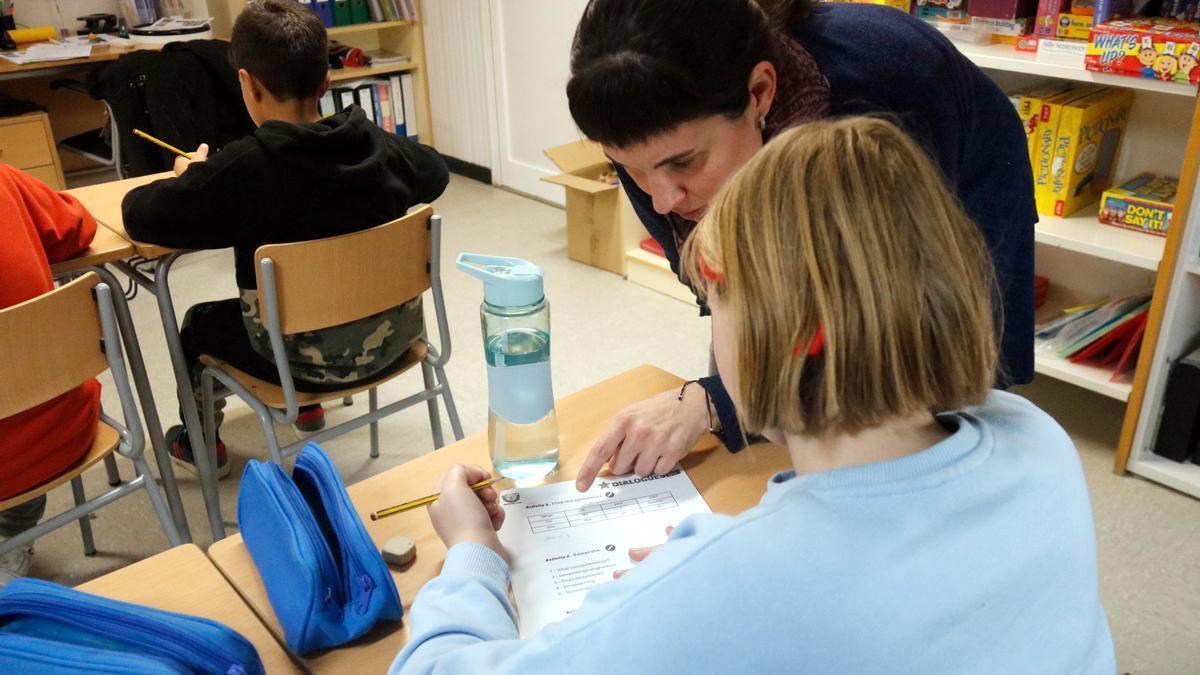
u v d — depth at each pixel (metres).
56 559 2.13
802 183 0.55
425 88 4.92
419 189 2.06
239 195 1.77
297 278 1.73
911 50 1.05
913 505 0.54
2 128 3.87
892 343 0.54
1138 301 2.38
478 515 0.91
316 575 0.81
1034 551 0.56
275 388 1.95
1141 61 2.00
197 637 0.74
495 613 0.76
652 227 1.32
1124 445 2.26
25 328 1.47
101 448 1.76
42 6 4.36
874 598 0.51
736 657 0.51
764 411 0.58
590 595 0.59
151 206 1.76
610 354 2.99
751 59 0.92
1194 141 1.92
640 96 0.90
